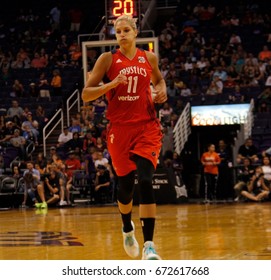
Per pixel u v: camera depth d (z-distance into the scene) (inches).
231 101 1058.1
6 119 1090.1
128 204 281.9
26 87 1226.0
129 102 270.8
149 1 1401.3
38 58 1280.8
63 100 1163.3
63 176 863.1
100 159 905.5
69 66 1246.9
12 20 1437.0
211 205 782.5
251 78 1141.1
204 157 895.1
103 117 1026.1
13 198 884.0
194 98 1099.3
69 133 1032.8
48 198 858.8
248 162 866.8
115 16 896.9
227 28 1316.4
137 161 265.6
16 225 517.7
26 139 1019.9
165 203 844.0
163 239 374.3
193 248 324.8
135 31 277.7
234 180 900.0
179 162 880.9
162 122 958.4
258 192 842.2
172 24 1344.7
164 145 901.8
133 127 270.5
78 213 689.0
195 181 965.8
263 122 1045.8
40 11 1455.5
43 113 1111.6
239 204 791.1
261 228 435.2
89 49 1175.0
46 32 1376.7
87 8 1435.8
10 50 1339.8
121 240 374.3
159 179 847.1
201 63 1198.9
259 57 1193.4
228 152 960.3
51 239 387.2
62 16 1411.2
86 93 269.4
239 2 1386.6
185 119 1027.9
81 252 315.6
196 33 1315.2
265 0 1366.9
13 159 991.6
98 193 891.4
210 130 1042.1
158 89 279.3
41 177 864.9
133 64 274.2
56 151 1008.9
